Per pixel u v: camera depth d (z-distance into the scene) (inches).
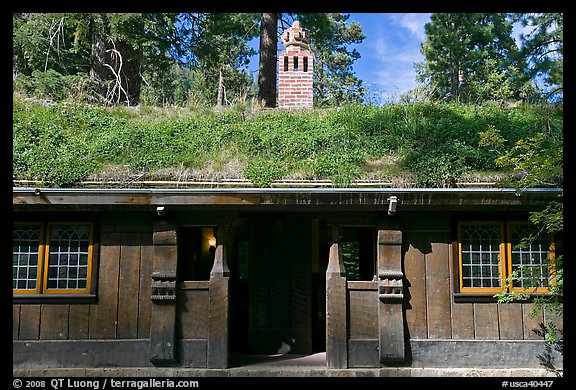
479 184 293.3
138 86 595.8
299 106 437.1
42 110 385.1
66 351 291.1
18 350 289.9
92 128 370.6
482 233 301.9
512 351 290.2
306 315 339.0
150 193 283.3
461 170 300.8
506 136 348.5
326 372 286.5
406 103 418.6
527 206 291.6
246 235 372.8
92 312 294.7
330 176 297.9
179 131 364.8
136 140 341.4
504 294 278.7
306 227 345.4
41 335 291.9
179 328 293.4
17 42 602.2
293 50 444.5
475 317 293.1
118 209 293.4
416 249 298.2
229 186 293.0
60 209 293.9
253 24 645.3
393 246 295.1
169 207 288.0
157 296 291.6
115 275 297.6
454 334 292.0
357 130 360.2
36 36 593.9
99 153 324.8
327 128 368.2
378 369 287.1
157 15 550.9
